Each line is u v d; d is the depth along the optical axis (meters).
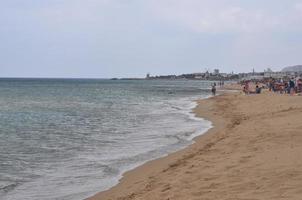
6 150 18.77
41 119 34.94
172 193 9.79
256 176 9.93
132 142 21.03
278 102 41.00
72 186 12.37
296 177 9.21
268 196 8.09
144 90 116.69
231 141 17.69
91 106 52.22
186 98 72.44
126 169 14.46
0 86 140.12
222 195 8.78
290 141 15.05
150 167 14.49
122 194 11.04
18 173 14.12
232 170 11.15
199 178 10.91
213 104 51.41
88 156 17.16
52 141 21.69
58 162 15.94
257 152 13.51
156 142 20.83
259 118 27.31
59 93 93.38
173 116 36.75
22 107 49.97
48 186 12.40
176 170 12.86
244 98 56.28
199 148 17.45
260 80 145.88
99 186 12.27
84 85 170.12
